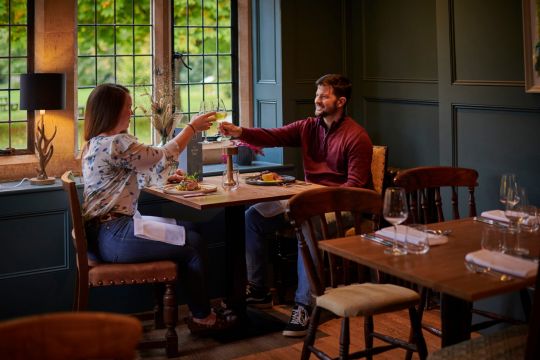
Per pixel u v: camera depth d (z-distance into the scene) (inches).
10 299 158.1
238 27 208.4
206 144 201.0
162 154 143.9
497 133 158.4
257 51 206.7
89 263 141.7
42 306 161.8
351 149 164.1
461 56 164.1
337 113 168.6
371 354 113.3
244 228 157.9
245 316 160.2
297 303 154.7
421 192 137.3
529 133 151.7
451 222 116.9
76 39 178.5
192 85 204.4
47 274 161.3
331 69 207.9
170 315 142.9
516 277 85.7
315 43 204.2
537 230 110.4
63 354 60.7
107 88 143.9
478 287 82.4
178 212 175.8
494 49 156.5
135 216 145.6
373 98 204.2
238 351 147.0
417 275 87.2
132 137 142.6
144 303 171.5
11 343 59.1
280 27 196.9
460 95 164.7
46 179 164.9
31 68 176.4
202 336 155.7
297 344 150.0
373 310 107.0
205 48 205.8
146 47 194.5
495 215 118.0
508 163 156.7
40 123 175.3
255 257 172.4
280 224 170.6
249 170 192.2
